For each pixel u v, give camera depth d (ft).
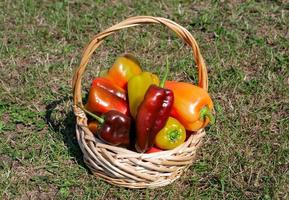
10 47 7.99
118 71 6.02
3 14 8.74
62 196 5.83
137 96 5.71
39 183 5.97
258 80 7.26
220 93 7.11
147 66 7.54
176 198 5.79
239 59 7.65
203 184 5.94
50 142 6.37
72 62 7.66
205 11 8.68
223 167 6.07
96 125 5.72
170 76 7.40
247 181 5.95
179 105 5.69
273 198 5.75
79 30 8.31
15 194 5.88
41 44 8.05
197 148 5.87
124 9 8.75
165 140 5.60
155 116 5.46
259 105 6.91
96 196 5.81
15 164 6.20
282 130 6.51
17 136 6.51
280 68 7.48
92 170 5.89
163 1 8.93
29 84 7.27
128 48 7.93
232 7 8.75
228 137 6.40
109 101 5.82
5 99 7.02
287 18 8.46
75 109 5.80
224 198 5.79
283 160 6.13
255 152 6.26
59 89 7.22
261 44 7.91
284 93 7.05
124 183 5.74
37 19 8.61
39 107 6.91
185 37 5.65
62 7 8.88
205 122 5.75
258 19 8.46
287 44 7.89
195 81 7.32
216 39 8.05
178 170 5.76
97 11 8.73
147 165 5.54
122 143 5.61
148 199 5.73
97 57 7.79
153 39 8.09
